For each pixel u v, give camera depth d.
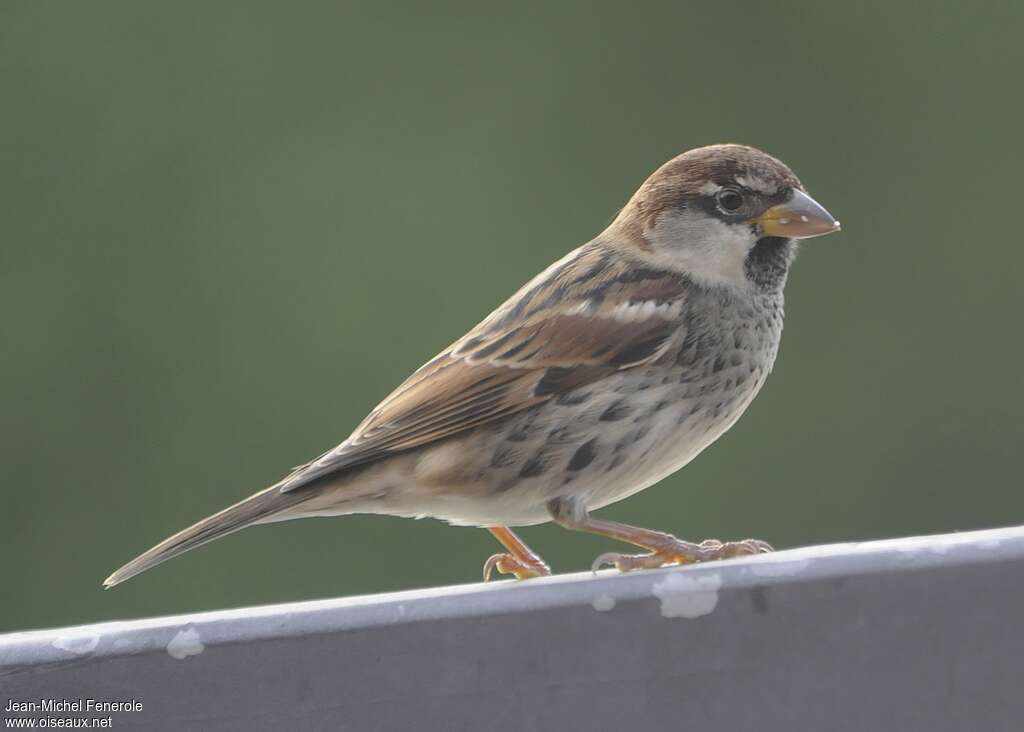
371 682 4.21
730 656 4.20
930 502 14.55
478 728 4.20
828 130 15.71
